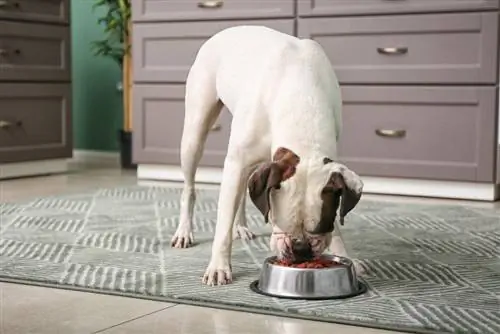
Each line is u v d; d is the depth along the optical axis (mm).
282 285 1868
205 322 1686
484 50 3482
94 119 5340
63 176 4500
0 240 2586
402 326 1630
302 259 1765
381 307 1773
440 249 2473
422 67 3604
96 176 4504
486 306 1787
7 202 3445
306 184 1684
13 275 2084
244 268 2195
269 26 3898
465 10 3500
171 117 4211
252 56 2086
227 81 2154
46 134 4539
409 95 3635
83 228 2816
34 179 4344
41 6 4469
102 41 5059
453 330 1597
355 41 3725
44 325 1660
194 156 2488
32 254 2367
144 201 3490
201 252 2428
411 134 3652
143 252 2418
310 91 1892
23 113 4383
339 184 1665
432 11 3561
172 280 2041
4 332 1608
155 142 4270
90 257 2332
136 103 4289
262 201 1691
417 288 1965
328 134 1832
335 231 2059
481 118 3512
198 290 1929
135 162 4324
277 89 1916
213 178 4133
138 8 4227
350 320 1676
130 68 4824
